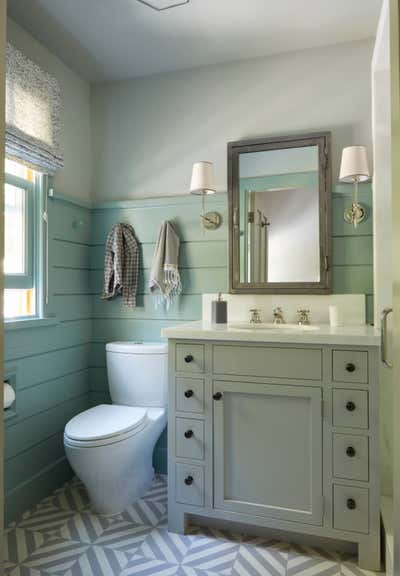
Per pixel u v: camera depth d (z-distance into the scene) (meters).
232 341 1.72
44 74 2.08
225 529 1.82
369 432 1.57
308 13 1.93
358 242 2.11
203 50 2.24
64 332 2.30
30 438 2.02
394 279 0.74
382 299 1.96
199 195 2.37
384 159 1.98
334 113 2.19
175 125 2.45
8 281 1.95
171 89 2.46
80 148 2.50
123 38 2.12
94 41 2.14
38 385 2.09
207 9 1.90
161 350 2.21
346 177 2.00
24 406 1.98
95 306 2.55
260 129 2.30
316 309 2.15
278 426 1.68
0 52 0.66
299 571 1.54
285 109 2.26
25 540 1.74
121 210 2.50
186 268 2.39
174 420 1.81
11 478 1.89
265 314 2.23
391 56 0.76
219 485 1.74
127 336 2.49
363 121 2.14
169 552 1.66
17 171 2.04
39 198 2.13
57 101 2.19
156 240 2.44
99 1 1.83
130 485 2.03
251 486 1.71
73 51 2.23
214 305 2.13
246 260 2.25
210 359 1.76
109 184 2.56
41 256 2.13
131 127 2.52
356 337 1.56
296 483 1.65
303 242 2.17
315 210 2.15
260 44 2.19
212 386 1.75
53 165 2.16
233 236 2.27
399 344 0.71
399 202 0.71
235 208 2.27
